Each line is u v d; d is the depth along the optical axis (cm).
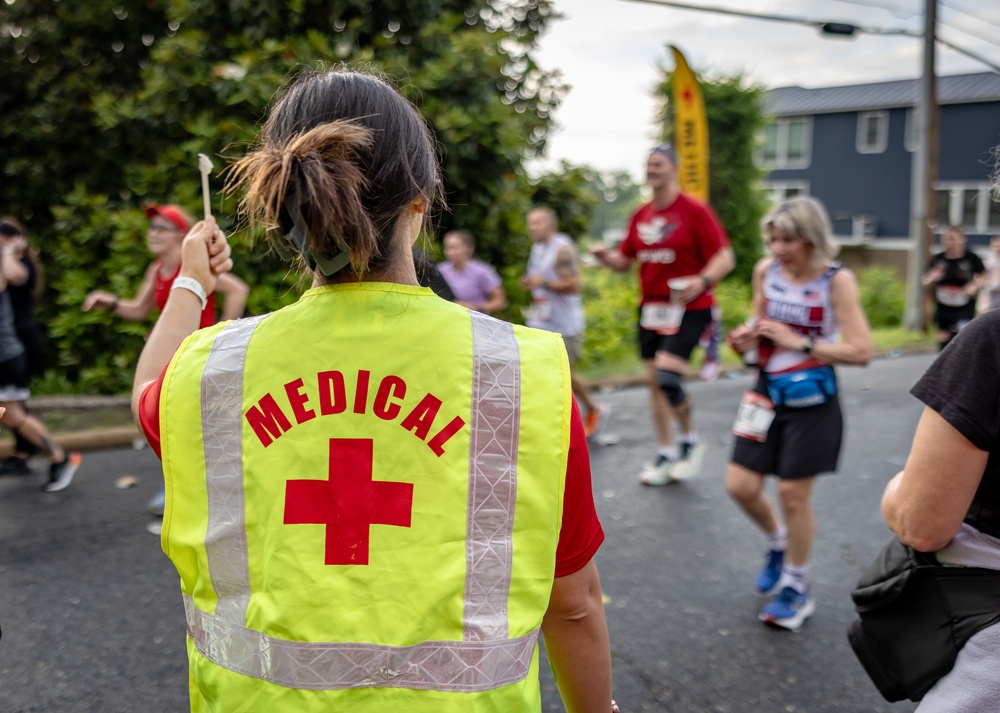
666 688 308
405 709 99
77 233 816
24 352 546
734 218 2261
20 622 358
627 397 919
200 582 105
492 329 108
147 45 920
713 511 510
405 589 100
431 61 795
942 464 144
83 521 488
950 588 156
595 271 1545
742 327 354
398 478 102
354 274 106
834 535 472
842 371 1130
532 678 105
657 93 2294
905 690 162
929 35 1502
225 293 430
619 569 420
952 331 1059
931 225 1577
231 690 102
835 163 3159
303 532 101
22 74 891
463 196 805
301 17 775
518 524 103
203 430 105
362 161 100
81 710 292
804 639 345
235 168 102
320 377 103
